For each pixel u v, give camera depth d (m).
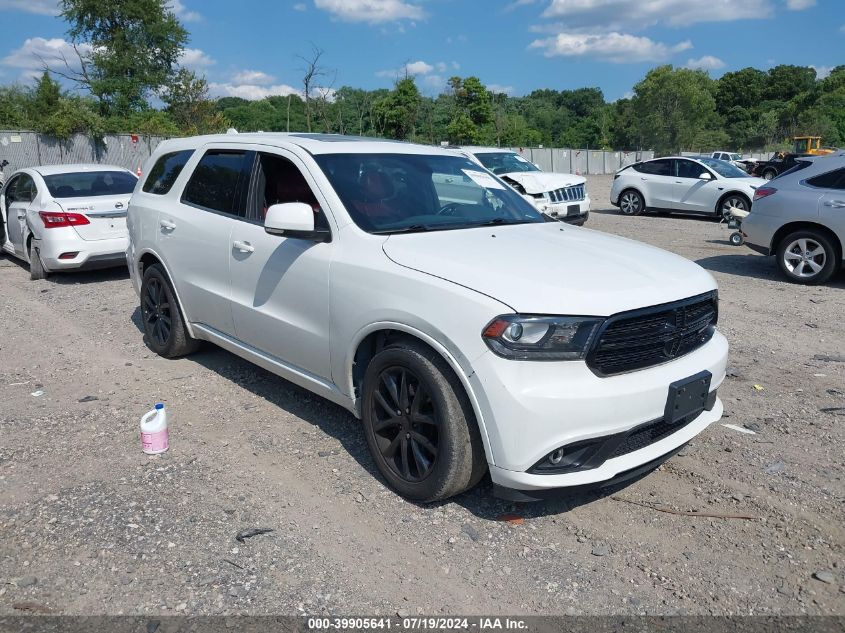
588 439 3.12
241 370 5.62
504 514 3.53
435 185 4.57
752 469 4.01
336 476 3.90
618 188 18.34
